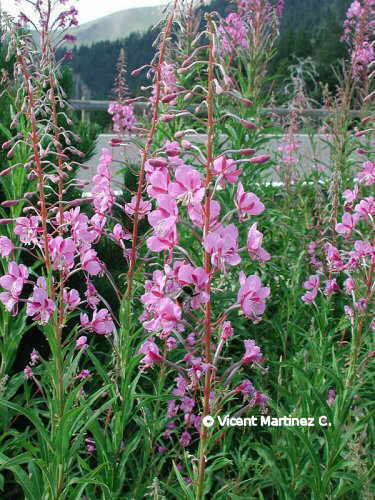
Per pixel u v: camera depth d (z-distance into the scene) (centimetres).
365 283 71
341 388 62
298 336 98
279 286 110
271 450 69
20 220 62
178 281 49
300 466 66
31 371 75
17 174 81
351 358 66
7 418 73
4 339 78
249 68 114
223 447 73
